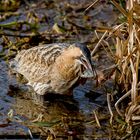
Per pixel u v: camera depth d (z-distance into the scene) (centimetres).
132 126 1253
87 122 1277
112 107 1323
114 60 1417
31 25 1689
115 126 1258
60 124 1270
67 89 1374
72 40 1616
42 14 1745
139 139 1224
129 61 1307
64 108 1338
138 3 1290
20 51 1507
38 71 1402
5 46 1577
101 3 1777
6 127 1252
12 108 1324
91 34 1642
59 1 1806
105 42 1412
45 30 1670
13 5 1783
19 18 1719
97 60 1500
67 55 1354
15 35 1638
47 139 1213
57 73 1367
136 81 1259
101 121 1278
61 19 1725
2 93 1380
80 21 1714
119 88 1359
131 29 1282
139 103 1270
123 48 1312
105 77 1370
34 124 1260
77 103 1352
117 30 1341
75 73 1352
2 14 1733
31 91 1399
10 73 1457
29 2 1800
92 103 1350
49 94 1391
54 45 1432
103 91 1388
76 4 1791
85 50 1332
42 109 1330
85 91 1397
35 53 1432
